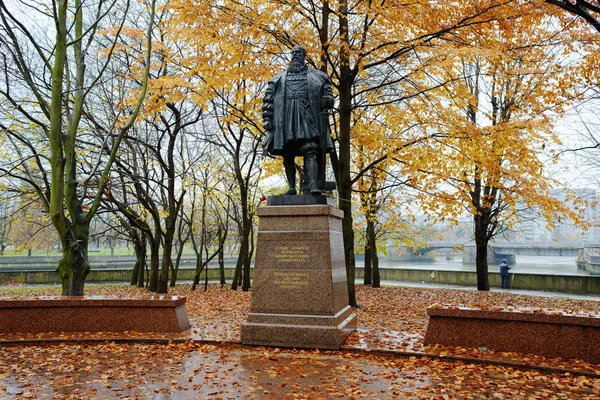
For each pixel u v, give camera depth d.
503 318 7.64
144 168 18.30
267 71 12.30
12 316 9.05
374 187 20.39
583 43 11.23
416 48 11.86
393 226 23.25
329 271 8.17
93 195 16.33
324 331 7.94
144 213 20.02
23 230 29.61
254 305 8.38
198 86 13.22
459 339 7.89
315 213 8.31
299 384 6.21
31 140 14.66
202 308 14.69
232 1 11.88
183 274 31.83
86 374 6.68
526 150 12.22
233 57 12.00
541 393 5.82
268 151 9.16
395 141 14.02
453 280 27.22
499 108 17.64
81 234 11.45
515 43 12.49
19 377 6.52
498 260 48.81
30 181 11.45
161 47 13.11
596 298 19.80
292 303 8.23
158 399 5.66
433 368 6.93
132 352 7.90
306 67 9.24
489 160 12.73
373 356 7.59
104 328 9.11
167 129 17.83
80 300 9.15
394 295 19.02
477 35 12.09
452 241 59.25
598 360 7.09
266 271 8.40
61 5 10.16
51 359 7.43
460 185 14.66
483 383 6.22
